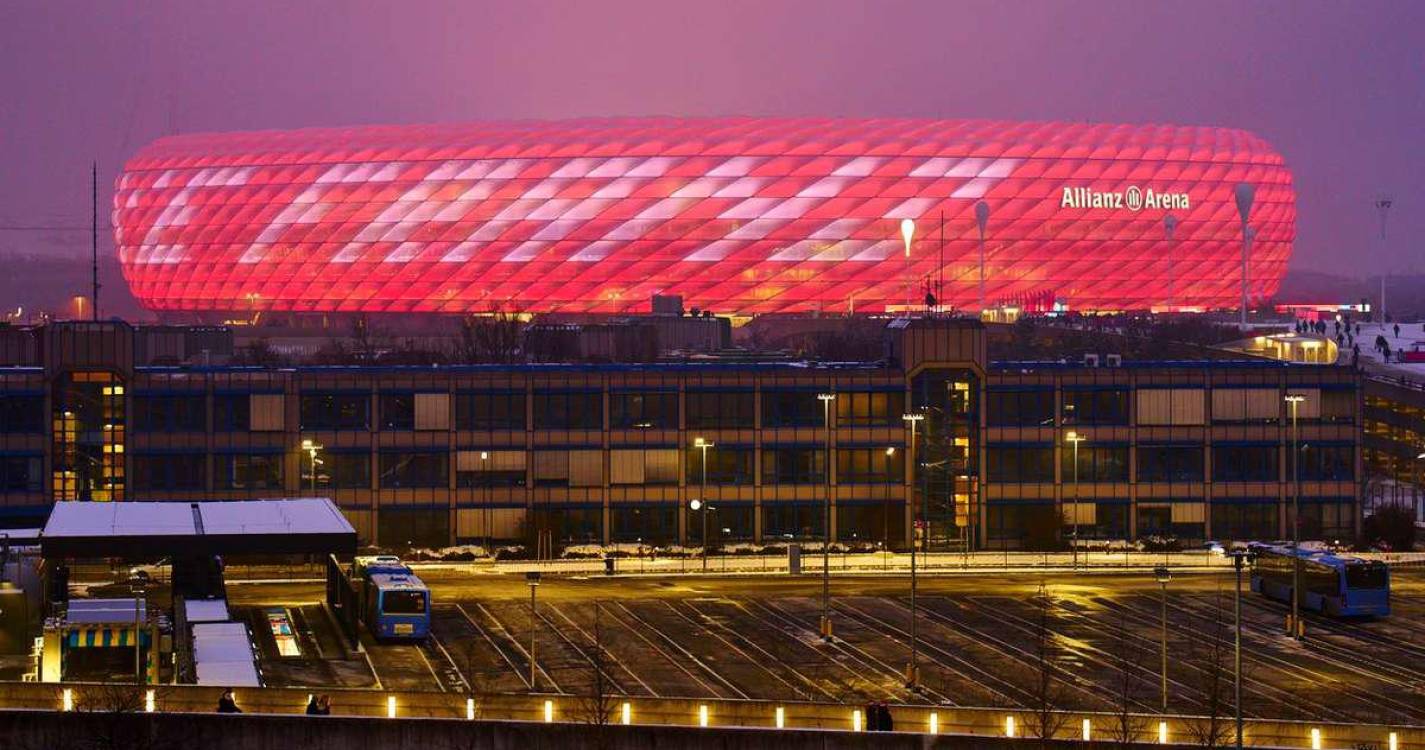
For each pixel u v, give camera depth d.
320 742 133.00
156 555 185.50
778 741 133.62
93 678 161.00
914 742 133.12
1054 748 133.75
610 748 133.75
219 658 159.62
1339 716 167.62
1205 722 144.75
